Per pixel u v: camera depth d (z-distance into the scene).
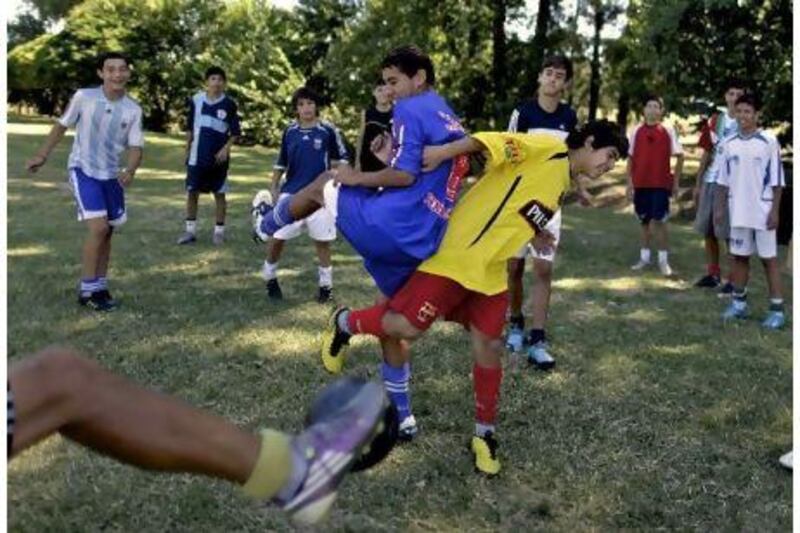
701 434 3.61
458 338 4.83
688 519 2.91
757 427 3.71
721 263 7.78
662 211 7.18
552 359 4.36
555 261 7.58
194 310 5.30
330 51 20.67
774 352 4.86
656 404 3.94
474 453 3.26
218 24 26.03
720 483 3.17
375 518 2.84
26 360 1.45
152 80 26.73
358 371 4.25
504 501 2.99
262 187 12.68
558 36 19.58
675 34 11.24
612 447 3.45
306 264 6.90
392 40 19.30
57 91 28.58
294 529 2.74
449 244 3.13
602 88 20.78
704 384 4.24
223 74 7.51
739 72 11.13
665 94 11.62
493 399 3.21
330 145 5.81
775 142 5.41
